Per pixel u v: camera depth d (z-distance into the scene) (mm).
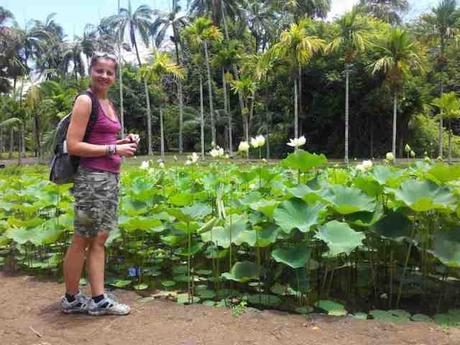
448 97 27172
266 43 48750
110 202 3684
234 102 49531
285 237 3975
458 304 3967
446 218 4012
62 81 50188
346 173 6238
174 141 53656
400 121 38188
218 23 44719
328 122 39125
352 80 35625
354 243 3584
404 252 4246
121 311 3713
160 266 4973
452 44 38000
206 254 4512
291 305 3953
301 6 43719
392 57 29734
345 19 31094
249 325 3438
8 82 53031
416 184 3895
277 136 41531
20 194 6336
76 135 3555
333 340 3152
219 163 9242
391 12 50031
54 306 3980
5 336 3400
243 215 4434
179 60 53062
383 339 3143
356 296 4191
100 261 3756
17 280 4824
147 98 44188
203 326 3449
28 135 57156
